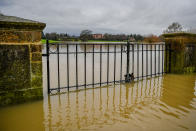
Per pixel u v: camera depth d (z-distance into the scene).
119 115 3.92
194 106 4.41
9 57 4.25
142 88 5.99
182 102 4.69
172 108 4.29
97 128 3.36
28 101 4.61
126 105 4.51
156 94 5.36
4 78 4.25
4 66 4.22
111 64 12.32
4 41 4.16
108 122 3.60
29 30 4.40
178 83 6.51
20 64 4.39
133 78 6.82
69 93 5.48
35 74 4.61
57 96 5.19
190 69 8.21
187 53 7.95
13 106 4.35
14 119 3.71
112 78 7.86
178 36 7.60
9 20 4.22
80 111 4.14
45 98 5.00
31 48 4.48
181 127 3.37
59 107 4.38
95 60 14.45
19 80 4.42
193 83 6.50
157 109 4.23
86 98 5.04
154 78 7.32
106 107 4.39
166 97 5.08
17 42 4.30
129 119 3.72
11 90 4.36
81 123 3.56
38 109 4.23
